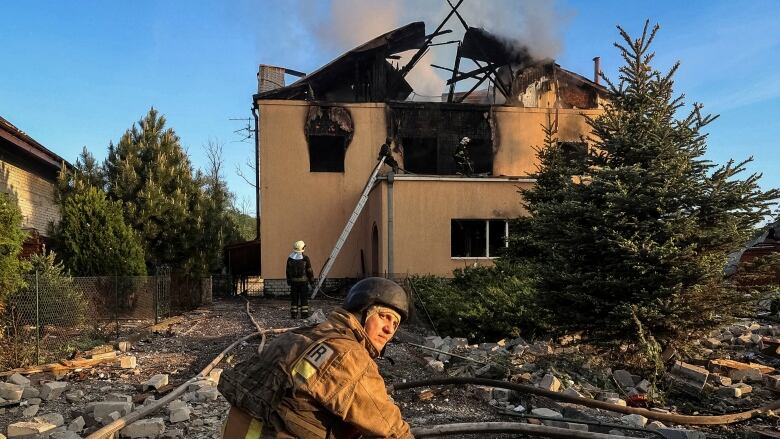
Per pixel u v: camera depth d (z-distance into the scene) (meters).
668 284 7.17
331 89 21.56
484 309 9.81
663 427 5.05
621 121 7.79
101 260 11.34
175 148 15.14
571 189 7.99
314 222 19.27
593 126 8.40
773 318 10.77
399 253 16.36
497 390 6.05
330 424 1.91
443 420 5.17
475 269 13.36
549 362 7.46
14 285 7.30
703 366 7.91
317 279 19.12
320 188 19.34
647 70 7.86
